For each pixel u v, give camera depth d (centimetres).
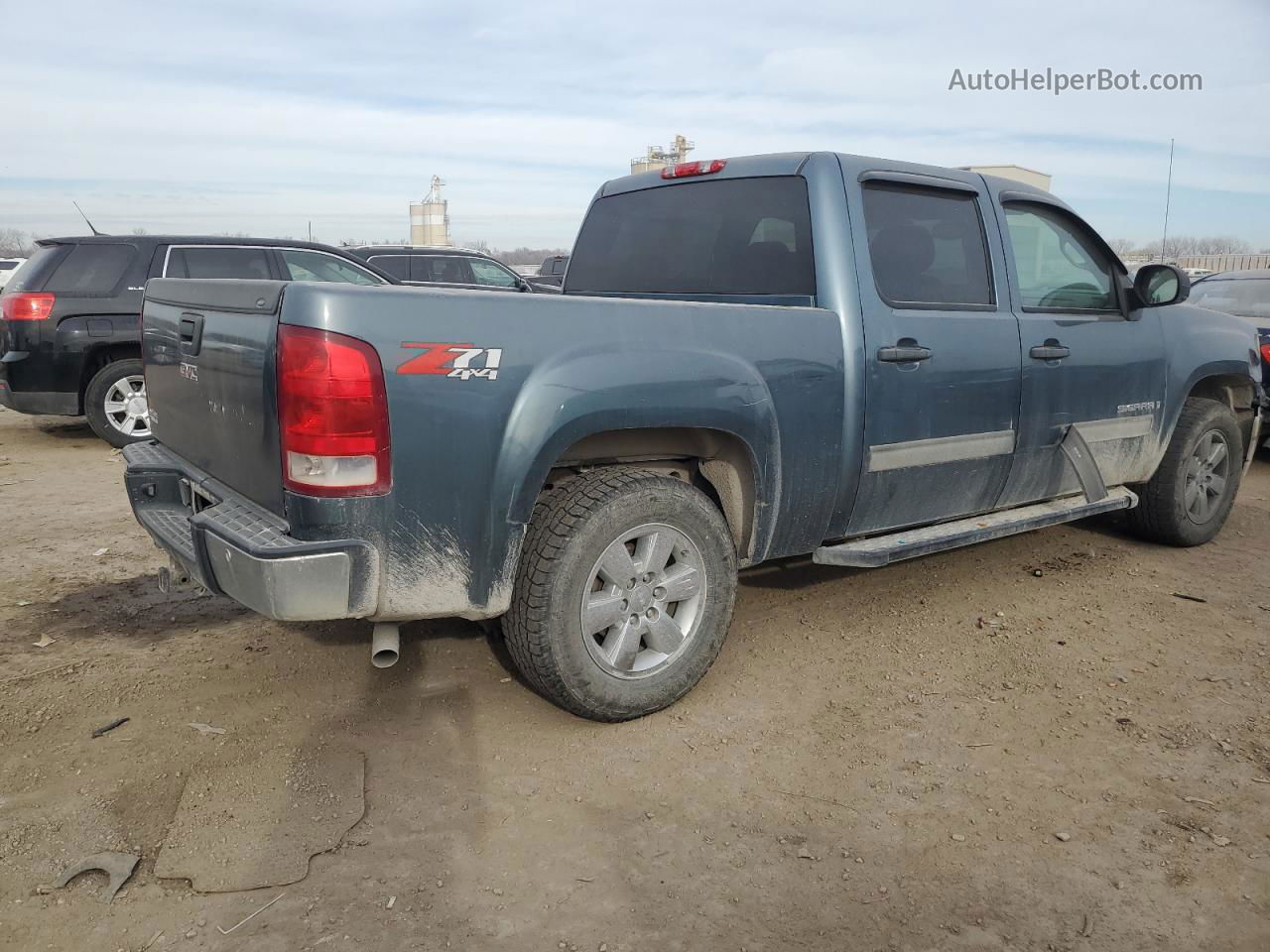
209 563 284
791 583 478
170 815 273
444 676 364
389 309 264
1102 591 475
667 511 321
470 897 242
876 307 367
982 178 423
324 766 301
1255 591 479
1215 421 534
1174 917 240
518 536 291
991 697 358
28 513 596
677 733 327
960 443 400
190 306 329
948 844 268
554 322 290
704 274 407
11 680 354
